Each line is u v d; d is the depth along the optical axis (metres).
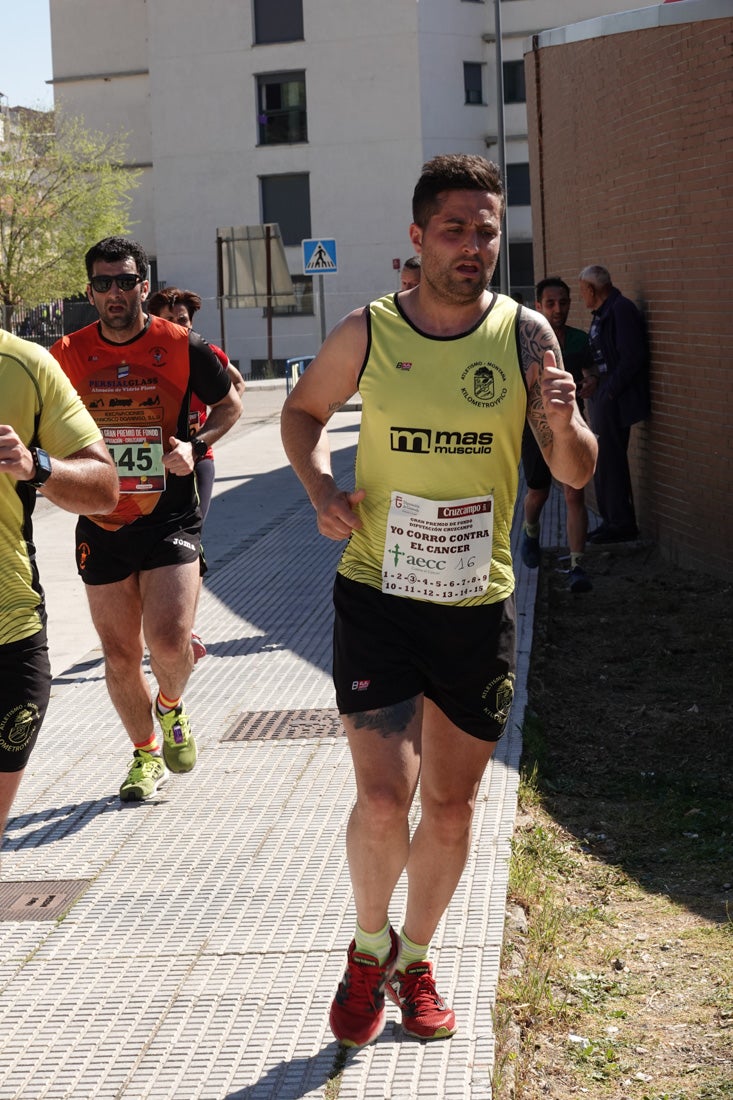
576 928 4.08
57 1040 3.41
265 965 3.75
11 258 43.03
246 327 43.91
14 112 49.69
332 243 19.61
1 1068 3.29
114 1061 3.30
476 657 3.15
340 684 3.15
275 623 7.94
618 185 9.95
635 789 5.25
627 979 3.79
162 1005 3.56
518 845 4.52
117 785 5.30
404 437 3.09
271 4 42.59
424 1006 3.32
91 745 5.85
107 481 3.24
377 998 3.28
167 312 7.22
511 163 43.12
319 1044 3.32
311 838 4.65
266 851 4.56
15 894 4.32
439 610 3.13
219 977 3.69
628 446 10.15
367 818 3.07
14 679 3.12
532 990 3.55
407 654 3.14
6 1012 3.57
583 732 5.94
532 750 5.47
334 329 3.22
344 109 42.34
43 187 44.16
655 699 6.40
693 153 8.44
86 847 4.67
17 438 2.91
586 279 9.57
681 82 8.55
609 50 9.98
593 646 7.33
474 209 2.99
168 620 4.86
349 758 5.47
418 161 41.91
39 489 3.07
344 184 42.78
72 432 3.20
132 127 47.34
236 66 43.16
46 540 11.45
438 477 3.10
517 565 9.23
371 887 3.16
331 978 3.65
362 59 41.91
